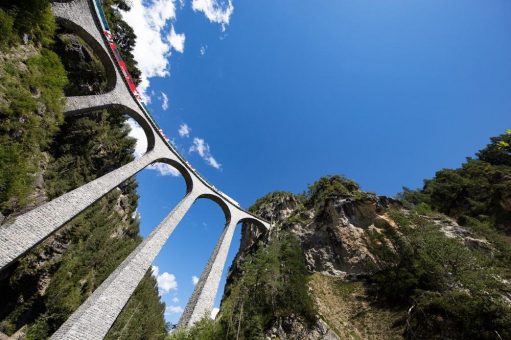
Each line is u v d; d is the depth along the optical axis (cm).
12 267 2855
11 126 1638
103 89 3459
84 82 3203
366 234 3847
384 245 3175
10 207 1762
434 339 1994
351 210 4241
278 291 2761
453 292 2186
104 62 2923
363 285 3241
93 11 2731
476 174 4638
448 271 2398
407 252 2741
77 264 3941
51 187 2920
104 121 4100
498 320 1770
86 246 4259
